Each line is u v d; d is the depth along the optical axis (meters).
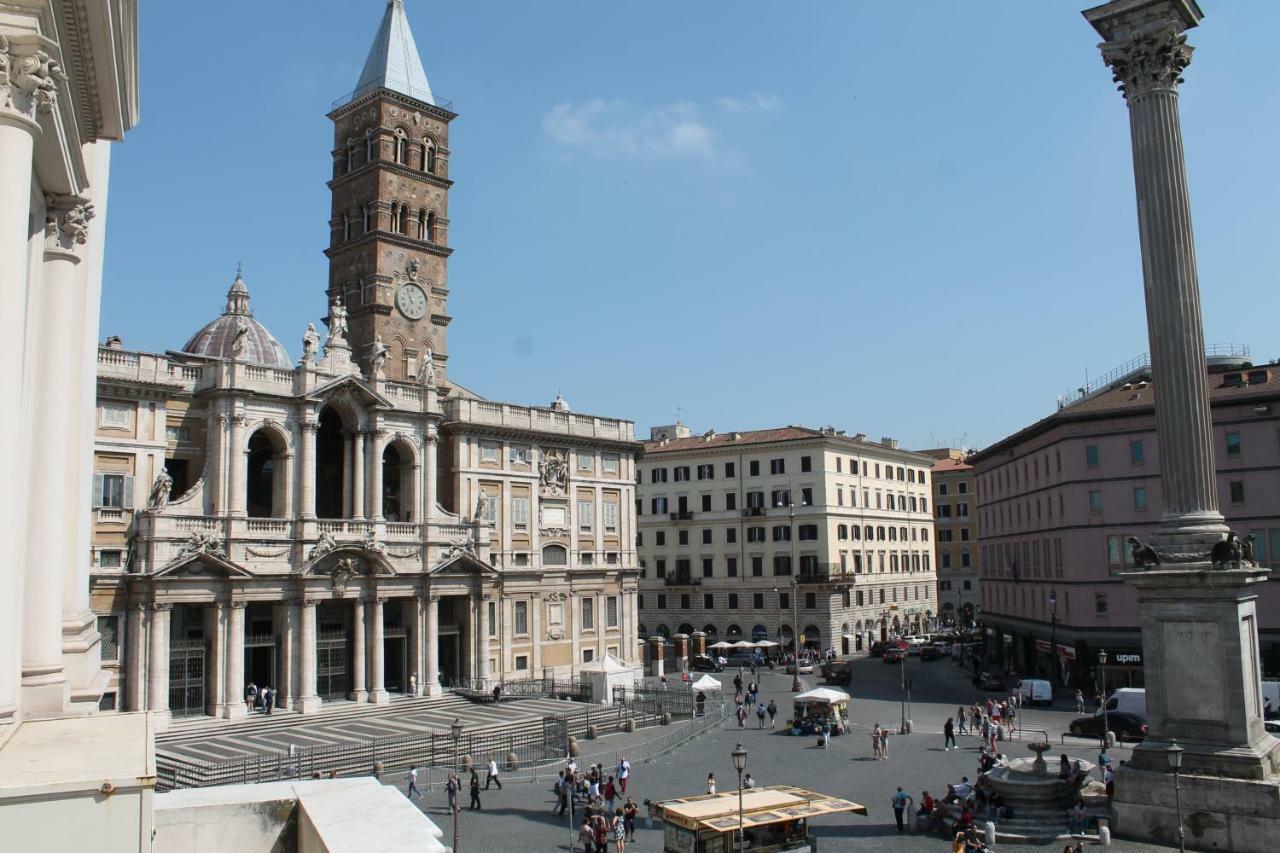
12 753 13.48
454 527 76.44
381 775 49.78
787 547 116.81
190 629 65.44
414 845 15.34
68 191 19.89
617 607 92.06
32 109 15.05
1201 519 33.91
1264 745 32.88
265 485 75.25
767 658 106.25
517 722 63.06
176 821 17.80
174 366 65.12
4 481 14.32
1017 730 61.31
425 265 86.44
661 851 36.66
